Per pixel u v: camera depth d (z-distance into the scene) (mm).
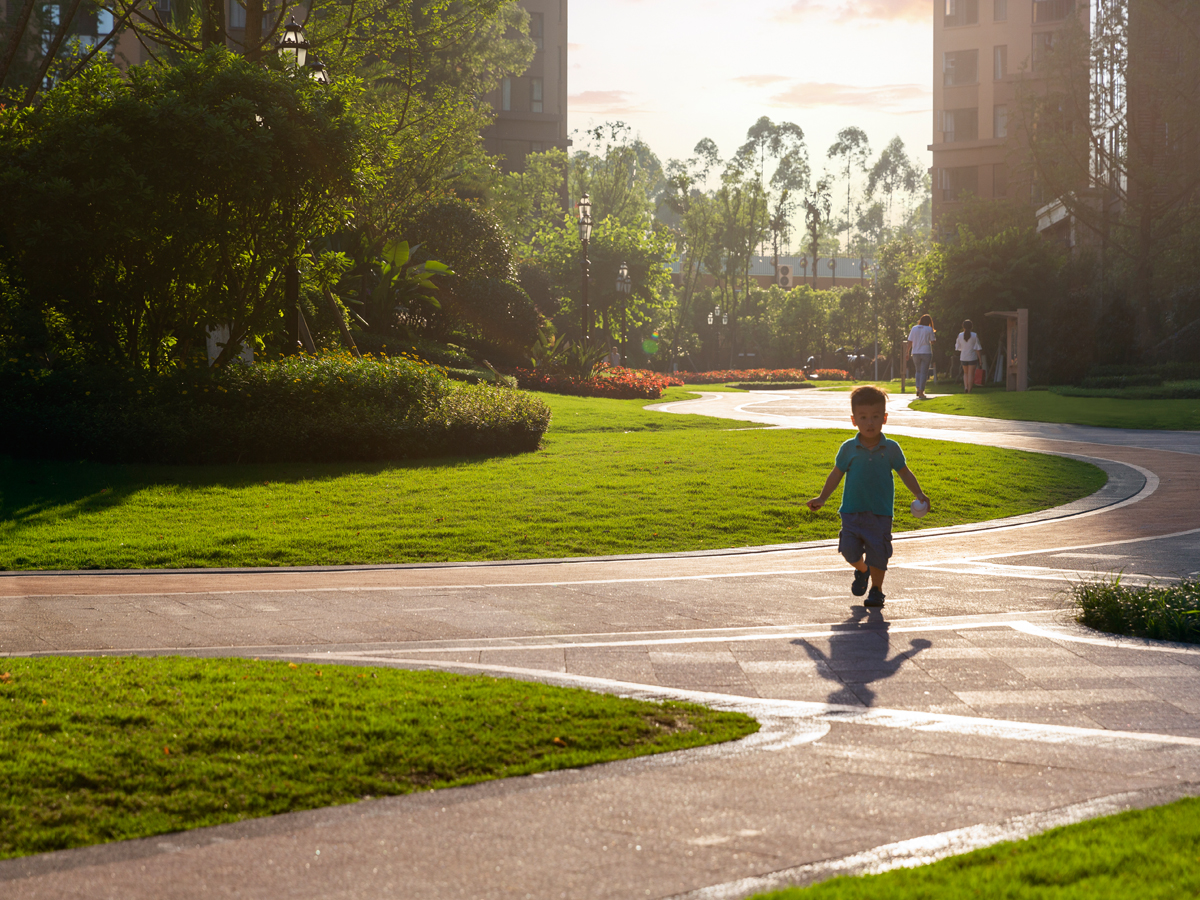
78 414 13820
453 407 15719
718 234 80625
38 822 3045
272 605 6887
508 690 4445
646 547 9359
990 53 66875
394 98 34500
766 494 11469
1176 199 33031
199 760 3537
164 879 2670
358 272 30469
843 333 76000
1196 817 2836
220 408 14430
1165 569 7531
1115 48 34125
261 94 15281
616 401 27141
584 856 2787
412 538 9625
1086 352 32469
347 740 3730
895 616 6246
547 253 55375
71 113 14492
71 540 9562
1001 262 37344
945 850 2770
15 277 15141
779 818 3043
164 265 15273
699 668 5000
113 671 4762
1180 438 16609
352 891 2588
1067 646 5355
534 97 76750
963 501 11102
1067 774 3406
